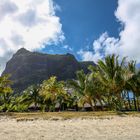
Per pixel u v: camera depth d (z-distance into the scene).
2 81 41.22
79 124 21.41
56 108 66.25
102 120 24.55
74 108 67.88
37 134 16.30
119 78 39.44
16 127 19.05
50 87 58.47
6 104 55.56
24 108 58.97
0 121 23.28
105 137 15.86
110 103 45.56
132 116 27.92
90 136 16.06
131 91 44.53
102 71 42.25
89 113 29.00
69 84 45.91
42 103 65.31
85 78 44.59
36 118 24.59
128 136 16.36
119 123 22.53
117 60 40.03
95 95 44.56
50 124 21.16
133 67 44.19
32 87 68.06
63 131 17.62
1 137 15.09
